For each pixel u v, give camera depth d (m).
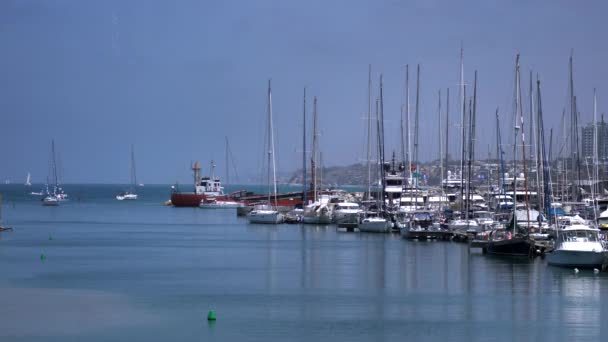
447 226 130.25
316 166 195.88
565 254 89.12
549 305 68.44
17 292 75.19
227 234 149.62
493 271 88.38
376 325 60.66
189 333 58.16
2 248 119.25
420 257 103.69
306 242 129.25
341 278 84.44
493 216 130.38
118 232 156.88
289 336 57.25
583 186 152.38
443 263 96.62
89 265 96.81
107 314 64.75
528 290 75.50
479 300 70.81
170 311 65.75
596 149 147.12
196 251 115.25
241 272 89.75
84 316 63.94
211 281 82.38
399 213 150.75
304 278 84.38
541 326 60.75
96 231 159.62
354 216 156.00
